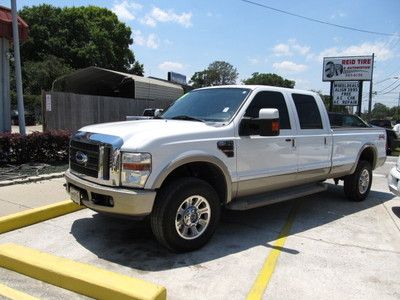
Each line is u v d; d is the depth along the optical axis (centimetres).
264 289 416
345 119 807
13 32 1042
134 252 499
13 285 404
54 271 405
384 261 502
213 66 7538
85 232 561
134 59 5516
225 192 535
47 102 1438
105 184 470
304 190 665
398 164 755
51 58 4419
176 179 489
